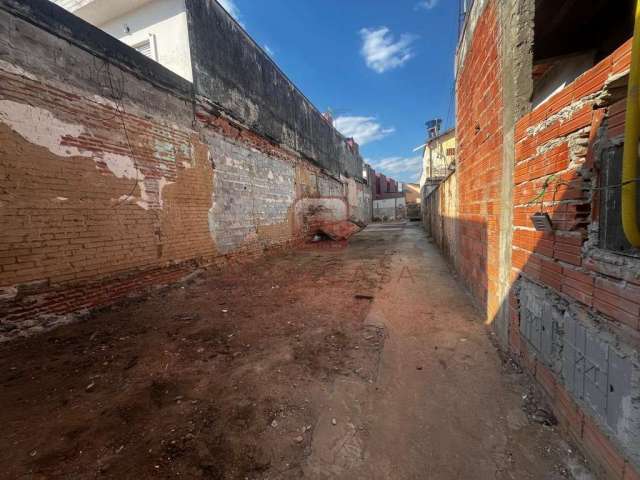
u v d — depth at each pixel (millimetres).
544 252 1843
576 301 1515
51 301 3125
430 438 1676
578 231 1484
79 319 3354
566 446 1553
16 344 2785
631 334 1137
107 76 3740
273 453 1598
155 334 3049
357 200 21109
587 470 1397
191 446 1633
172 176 4750
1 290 2762
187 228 5070
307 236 10914
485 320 3248
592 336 1375
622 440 1189
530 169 2029
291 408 1943
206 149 5555
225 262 6109
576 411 1513
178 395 2078
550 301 1767
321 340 2904
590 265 1392
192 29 5297
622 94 1192
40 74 3049
